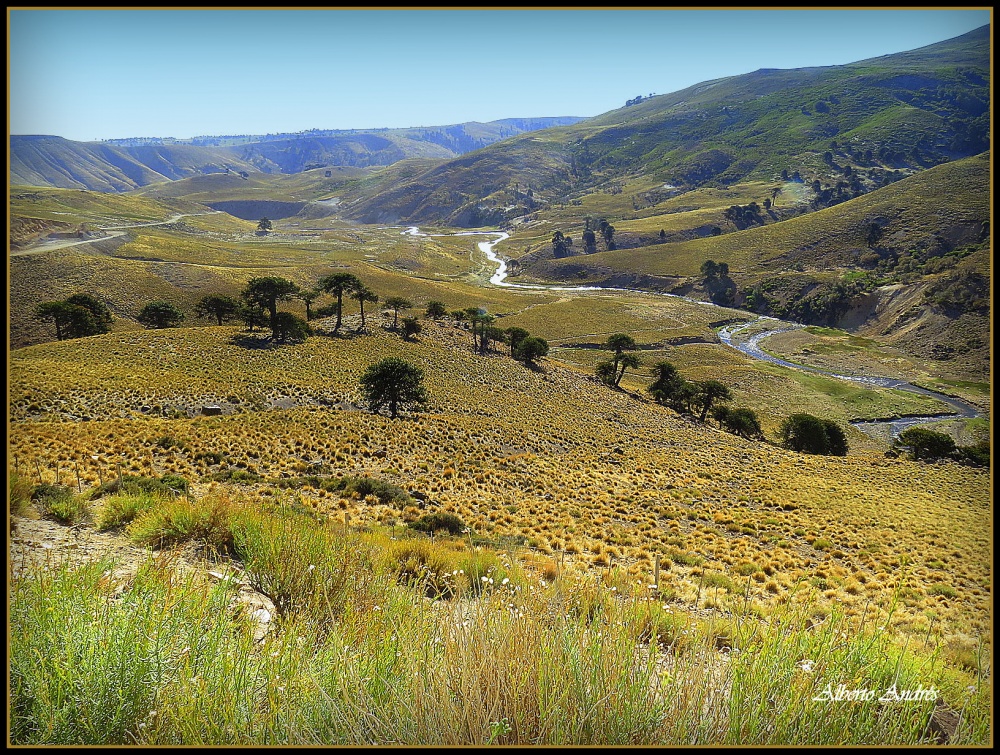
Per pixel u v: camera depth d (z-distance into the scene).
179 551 5.58
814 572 18.66
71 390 37.75
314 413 39.62
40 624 3.03
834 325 132.62
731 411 74.12
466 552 7.66
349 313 91.56
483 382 71.06
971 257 127.44
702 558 17.95
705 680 2.97
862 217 168.62
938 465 55.31
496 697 2.70
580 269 185.88
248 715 2.82
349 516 15.43
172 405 39.53
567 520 22.27
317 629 3.91
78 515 6.82
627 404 75.25
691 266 174.38
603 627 3.44
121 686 2.79
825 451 65.38
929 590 17.53
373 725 2.76
